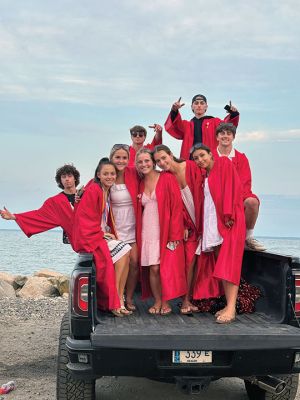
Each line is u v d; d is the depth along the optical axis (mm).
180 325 4918
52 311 11844
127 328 4664
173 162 5797
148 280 5891
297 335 4457
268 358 4480
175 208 5605
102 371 4508
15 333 9656
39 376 7004
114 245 5461
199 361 4457
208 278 5703
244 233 5430
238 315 5402
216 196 5504
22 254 91188
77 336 4688
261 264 5531
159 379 4816
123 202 5789
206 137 8047
